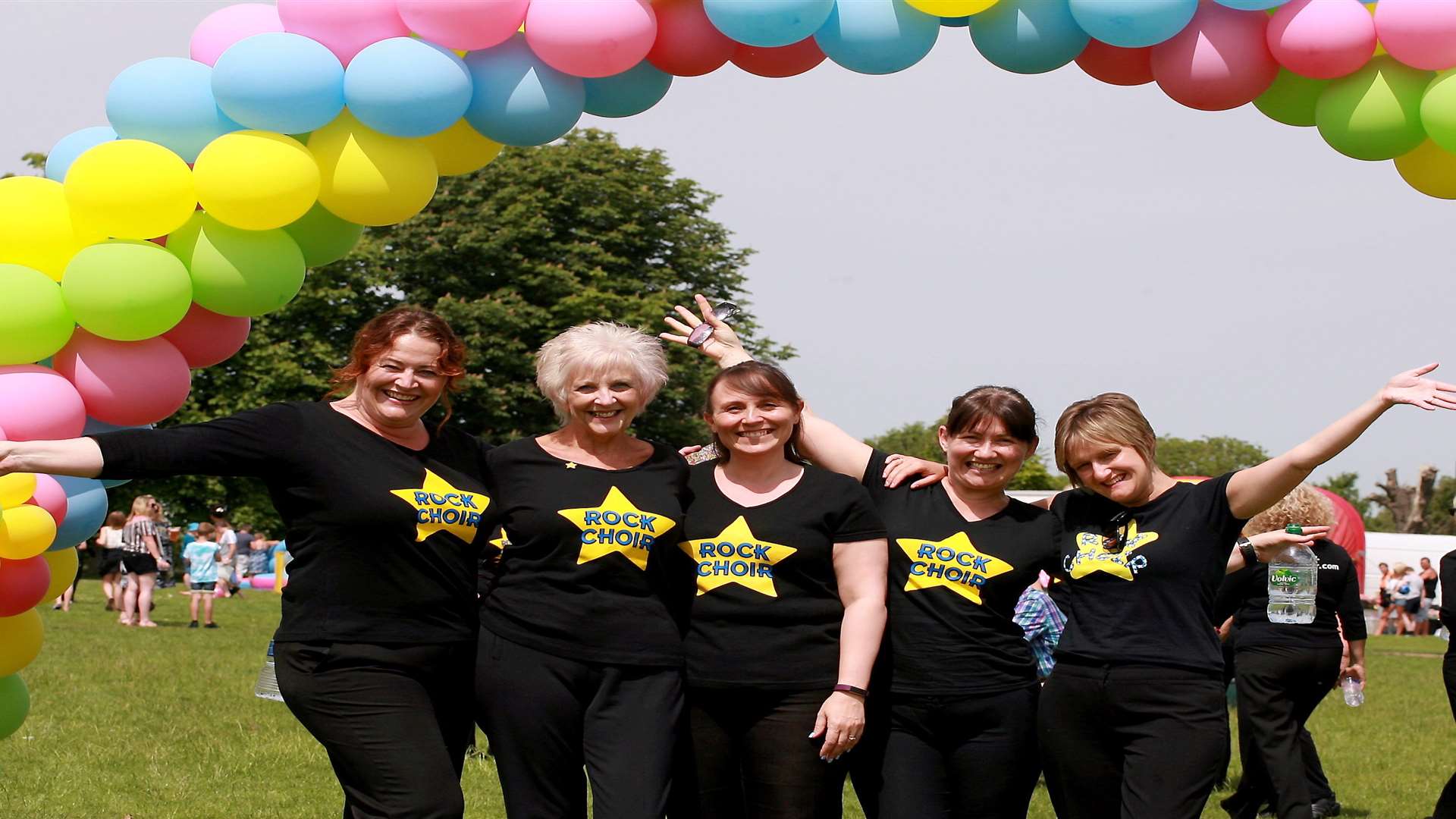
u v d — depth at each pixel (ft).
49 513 15.55
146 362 15.81
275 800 24.30
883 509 15.31
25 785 24.62
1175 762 14.10
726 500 14.40
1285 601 22.65
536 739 13.71
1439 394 13.35
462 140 17.15
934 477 15.39
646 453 14.69
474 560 14.34
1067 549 15.08
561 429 14.87
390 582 13.75
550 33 15.85
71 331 15.57
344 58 16.11
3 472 12.84
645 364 14.30
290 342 111.55
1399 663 63.77
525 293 110.73
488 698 13.88
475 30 15.70
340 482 13.70
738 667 13.94
